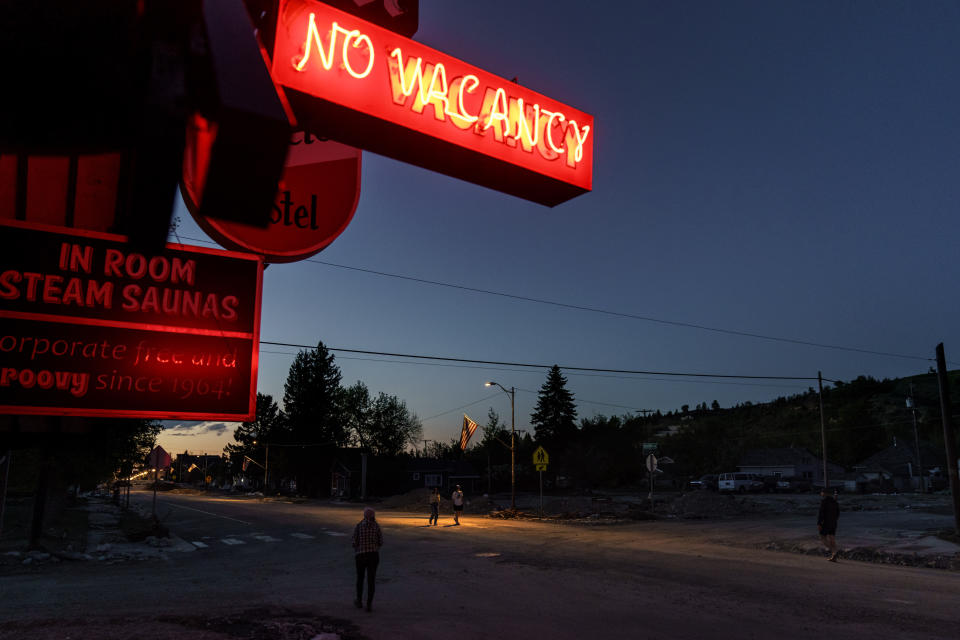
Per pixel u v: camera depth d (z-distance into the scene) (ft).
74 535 78.23
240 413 10.41
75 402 9.39
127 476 96.53
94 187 9.40
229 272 10.68
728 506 120.88
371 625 29.73
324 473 253.44
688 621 31.04
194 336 10.25
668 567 49.16
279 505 180.75
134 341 9.84
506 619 31.32
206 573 49.14
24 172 9.00
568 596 37.50
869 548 58.85
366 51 9.12
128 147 6.06
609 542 67.77
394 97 9.28
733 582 42.32
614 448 248.73
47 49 5.41
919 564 51.85
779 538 70.13
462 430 128.47
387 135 9.62
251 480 354.13
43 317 9.25
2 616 31.07
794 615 32.32
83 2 5.46
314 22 8.77
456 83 9.91
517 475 241.35
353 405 292.40
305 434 253.85
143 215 6.57
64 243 9.37
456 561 53.01
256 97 5.73
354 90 8.94
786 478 248.11
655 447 171.22
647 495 200.54
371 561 33.65
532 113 10.75
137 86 5.60
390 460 240.12
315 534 83.76
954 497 67.26
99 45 5.50
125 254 9.82
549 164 10.84
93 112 5.71
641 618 31.63
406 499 162.20
